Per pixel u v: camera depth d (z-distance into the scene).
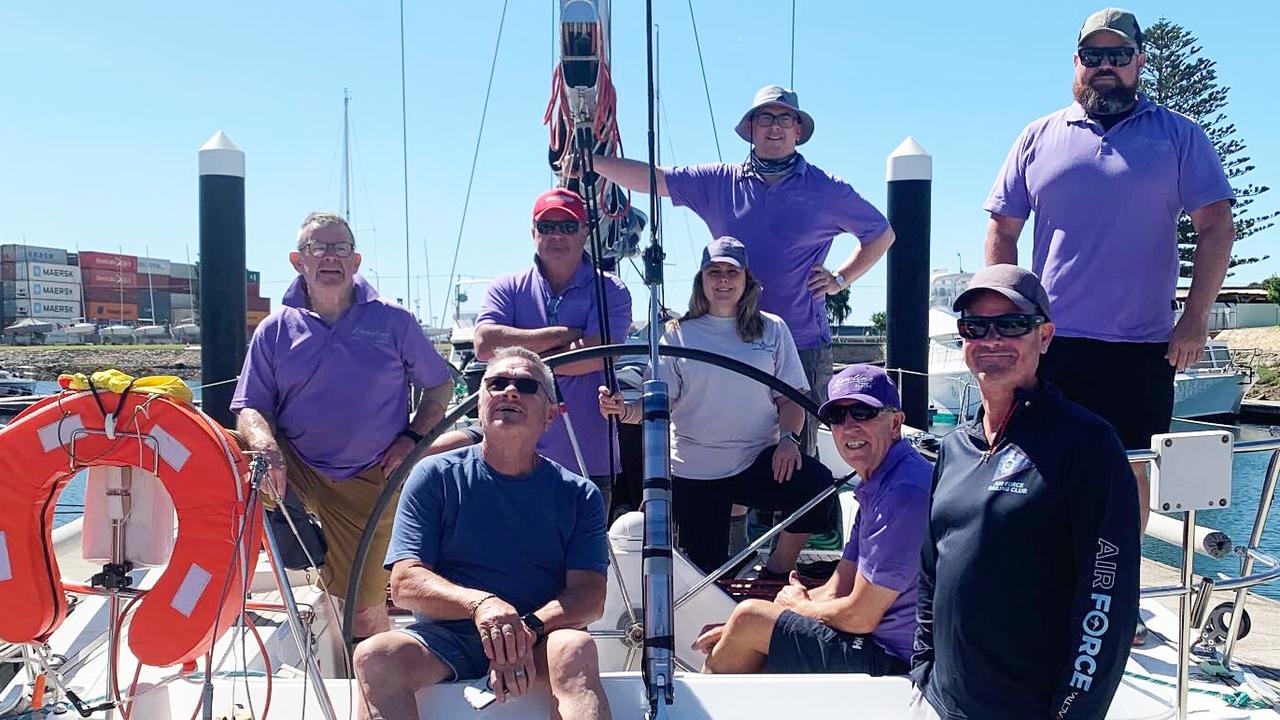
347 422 3.57
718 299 3.99
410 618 4.02
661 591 2.34
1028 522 2.01
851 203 4.44
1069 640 1.96
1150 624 3.51
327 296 3.56
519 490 2.65
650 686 2.30
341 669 3.76
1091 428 2.00
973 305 2.14
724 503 4.11
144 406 2.35
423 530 2.61
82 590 2.40
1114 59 3.43
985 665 2.07
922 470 2.87
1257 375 31.42
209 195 5.06
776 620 2.94
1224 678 3.03
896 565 2.79
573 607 2.55
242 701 2.61
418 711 2.38
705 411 4.03
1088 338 3.54
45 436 2.35
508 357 2.69
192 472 2.34
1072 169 3.52
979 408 2.26
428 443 3.11
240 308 5.13
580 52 4.23
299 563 3.30
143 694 2.42
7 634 2.34
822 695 2.40
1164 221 3.47
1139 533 1.97
